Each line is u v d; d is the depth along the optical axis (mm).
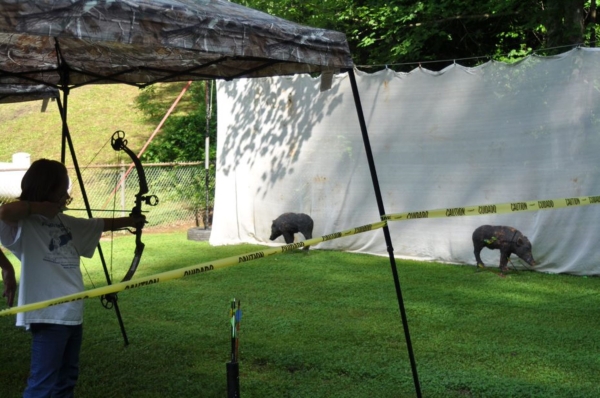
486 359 5379
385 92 10352
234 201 11945
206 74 5750
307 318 6770
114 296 5809
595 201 4156
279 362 5359
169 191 15148
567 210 8875
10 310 3066
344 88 10734
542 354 5488
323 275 9062
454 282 8523
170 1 3570
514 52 13141
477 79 9523
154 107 21797
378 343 5848
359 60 15562
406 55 14070
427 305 7270
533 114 9094
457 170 9750
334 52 4129
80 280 3859
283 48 3850
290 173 11383
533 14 12422
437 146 9922
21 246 3697
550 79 8938
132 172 15812
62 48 5348
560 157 8906
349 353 5562
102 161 19594
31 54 5508
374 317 6770
